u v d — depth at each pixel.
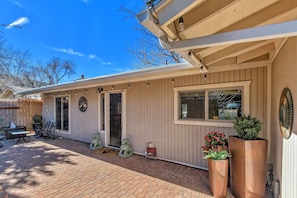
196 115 4.63
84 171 4.27
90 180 3.77
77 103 8.05
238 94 4.03
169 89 5.08
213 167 3.11
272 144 3.39
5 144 7.08
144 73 4.57
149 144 5.40
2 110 9.38
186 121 4.74
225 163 3.09
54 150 6.19
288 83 2.25
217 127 4.23
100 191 3.31
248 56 3.39
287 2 1.71
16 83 17.41
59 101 9.17
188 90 4.73
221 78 4.16
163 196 3.15
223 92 4.21
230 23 1.90
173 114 4.99
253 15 1.90
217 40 1.71
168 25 1.71
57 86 7.36
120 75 5.07
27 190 3.32
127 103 6.12
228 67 3.91
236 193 3.07
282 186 2.57
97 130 7.14
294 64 2.01
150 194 3.21
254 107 3.76
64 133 8.69
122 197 3.11
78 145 7.00
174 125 4.97
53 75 21.30
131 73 4.82
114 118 6.67
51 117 9.66
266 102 3.64
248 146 2.88
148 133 5.55
